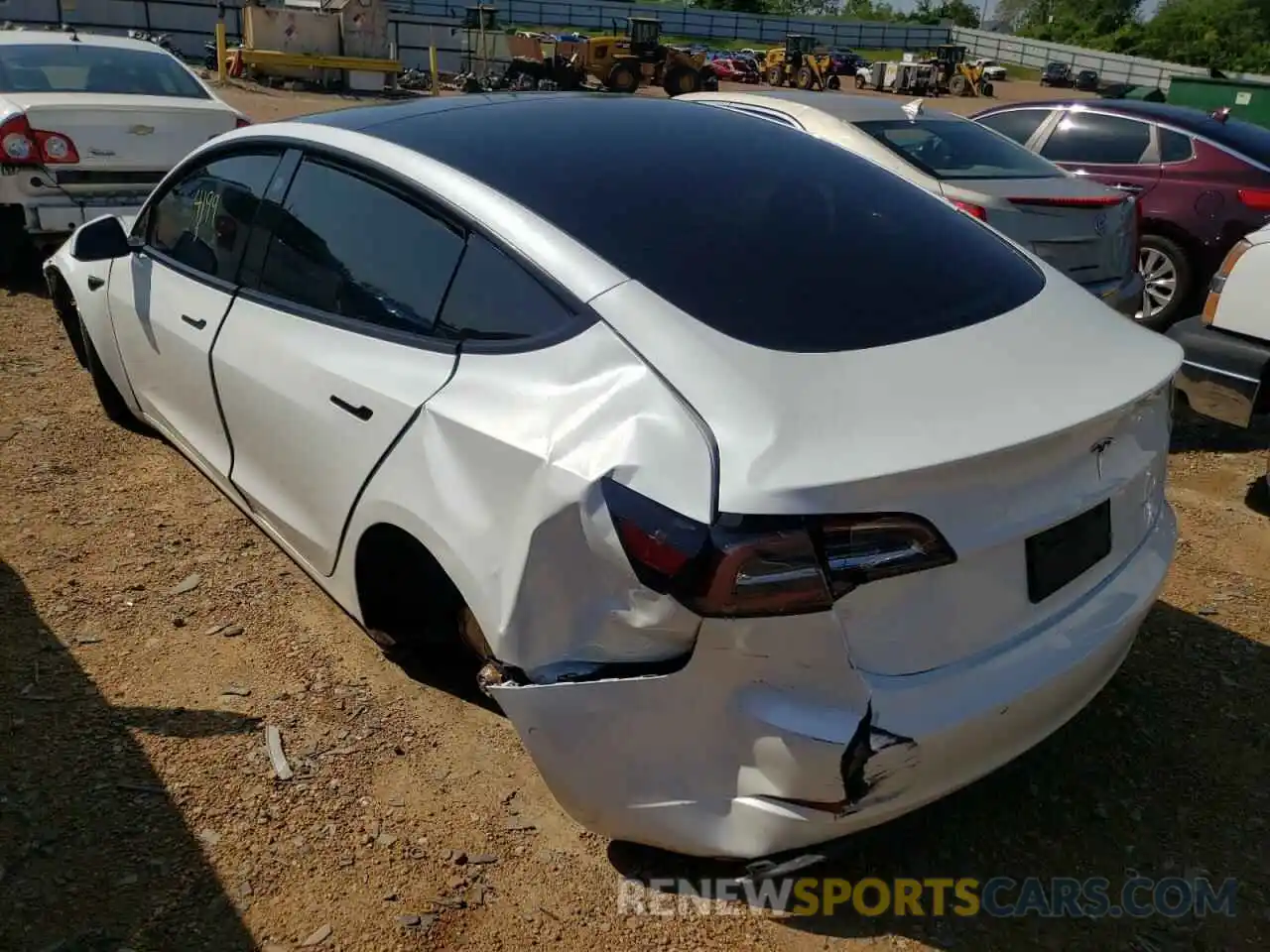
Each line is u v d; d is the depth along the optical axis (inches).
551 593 86.2
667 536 77.5
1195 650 138.6
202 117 282.2
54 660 127.0
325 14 1058.1
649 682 82.1
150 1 1245.1
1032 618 89.4
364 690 123.9
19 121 257.3
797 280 96.0
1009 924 96.3
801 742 78.7
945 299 99.6
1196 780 114.8
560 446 86.0
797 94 272.7
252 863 99.3
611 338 89.2
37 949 89.7
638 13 2714.1
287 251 127.1
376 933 92.5
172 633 133.6
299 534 125.5
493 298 99.7
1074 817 109.3
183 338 143.8
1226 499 191.6
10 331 249.1
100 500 167.2
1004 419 83.4
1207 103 716.0
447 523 96.0
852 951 92.8
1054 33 3459.6
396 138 116.6
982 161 248.8
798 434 78.7
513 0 2517.2
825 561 75.7
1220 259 283.4
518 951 91.6
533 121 119.6
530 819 105.6
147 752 112.6
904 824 107.5
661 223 100.5
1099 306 110.2
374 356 109.5
